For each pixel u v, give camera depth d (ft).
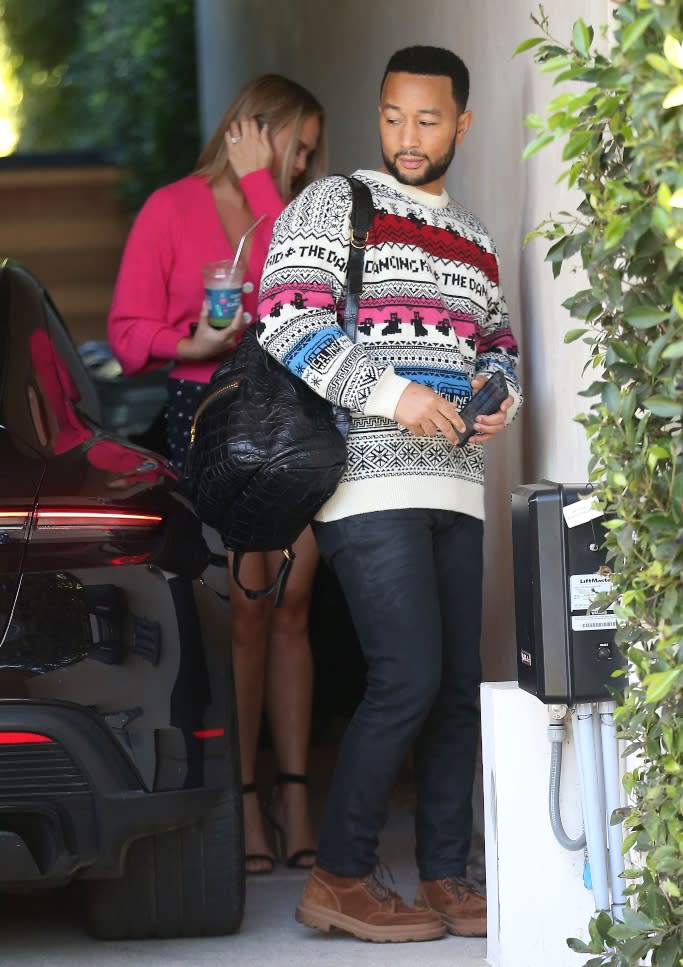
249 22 87.04
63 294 142.92
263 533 27.71
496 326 30.73
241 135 35.12
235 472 26.94
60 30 171.22
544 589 24.45
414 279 28.19
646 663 19.89
